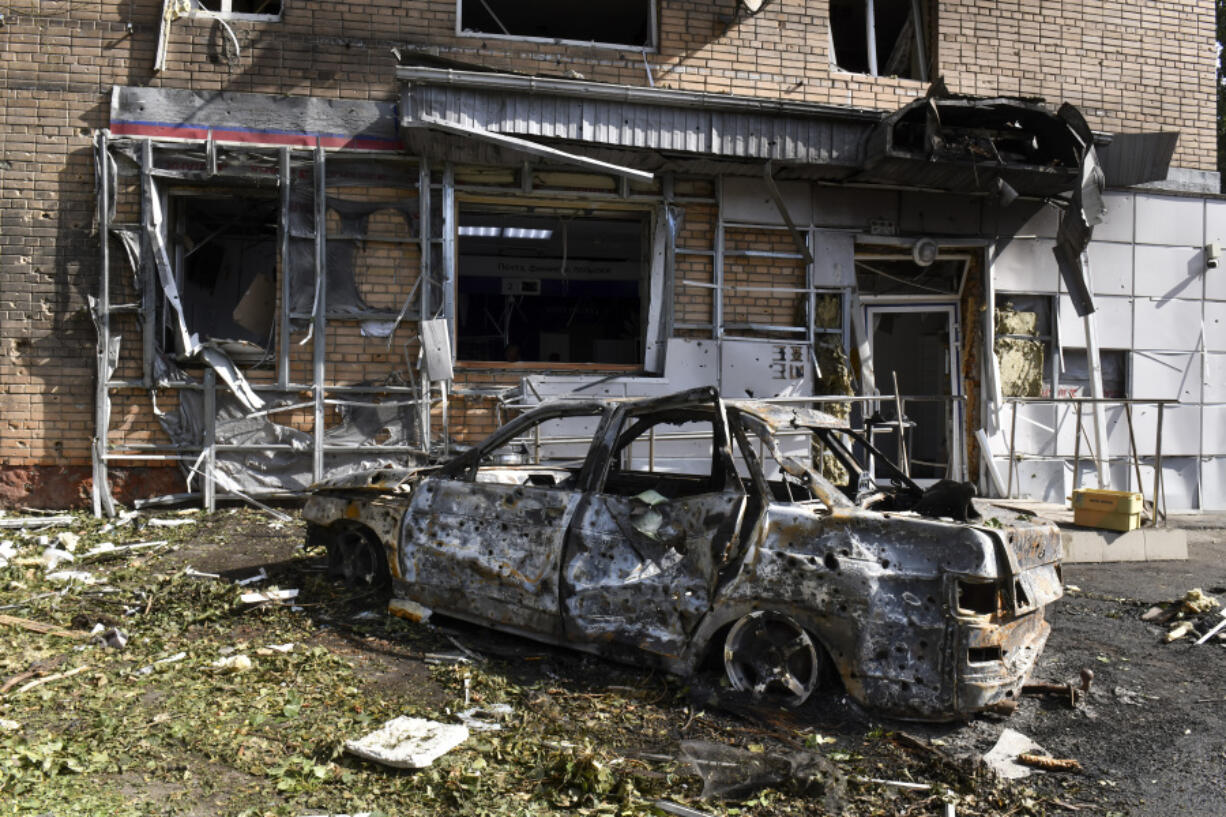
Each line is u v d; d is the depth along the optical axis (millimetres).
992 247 10344
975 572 3863
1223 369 11070
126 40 8742
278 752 3578
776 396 9664
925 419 11227
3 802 3055
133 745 3574
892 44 11742
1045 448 10508
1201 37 11086
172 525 8070
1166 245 10898
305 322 8883
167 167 8727
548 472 6500
